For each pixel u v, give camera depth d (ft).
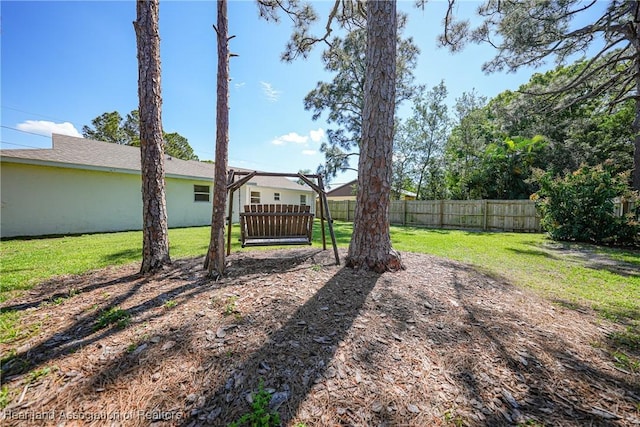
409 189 62.64
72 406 3.91
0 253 14.92
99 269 11.11
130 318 6.34
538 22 23.31
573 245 20.97
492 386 4.48
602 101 39.06
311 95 45.98
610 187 21.24
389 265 10.07
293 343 5.42
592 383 4.59
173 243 18.48
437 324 6.41
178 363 4.79
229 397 4.11
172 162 37.19
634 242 19.99
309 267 10.63
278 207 13.39
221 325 6.02
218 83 9.48
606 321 7.00
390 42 10.00
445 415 3.90
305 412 3.88
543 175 24.79
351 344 5.45
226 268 10.55
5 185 21.99
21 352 5.08
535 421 3.80
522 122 40.63
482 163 41.47
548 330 6.37
